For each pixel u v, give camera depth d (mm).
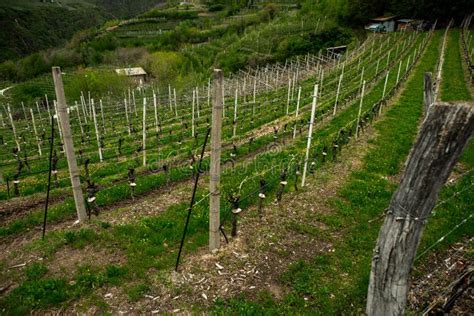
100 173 17531
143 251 10164
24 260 9961
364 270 9148
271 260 9695
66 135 10734
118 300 8352
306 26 95375
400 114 25188
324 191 13758
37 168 19188
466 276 7832
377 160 16766
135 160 19484
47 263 9758
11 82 100750
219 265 9430
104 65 100562
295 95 37969
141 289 8602
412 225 5836
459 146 5246
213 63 87250
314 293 8398
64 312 8062
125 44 120312
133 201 13938
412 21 86250
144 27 142625
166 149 21781
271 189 14016
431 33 72062
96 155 21547
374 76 39062
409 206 5781
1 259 10133
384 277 6344
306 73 57375
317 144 19250
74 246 10453
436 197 5680
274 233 10938
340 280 8891
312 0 116062
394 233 6035
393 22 89875
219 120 8453
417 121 23422
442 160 5367
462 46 55062
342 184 14344
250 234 10859
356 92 33250
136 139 25266
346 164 16422
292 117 27578
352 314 7863
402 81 36562
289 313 7797
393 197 6070
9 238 11367
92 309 8109
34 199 14422
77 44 126562
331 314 7832
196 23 134875
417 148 5598
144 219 11789
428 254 9875
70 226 11703
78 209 11766
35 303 8203
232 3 154000
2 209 13562
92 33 135500
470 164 16125
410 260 6121
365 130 21797
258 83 50656
